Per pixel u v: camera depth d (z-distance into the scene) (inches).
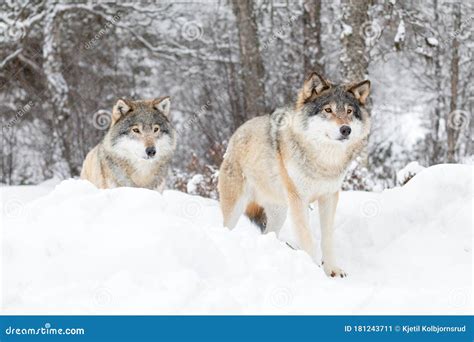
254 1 1141.1
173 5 1322.6
